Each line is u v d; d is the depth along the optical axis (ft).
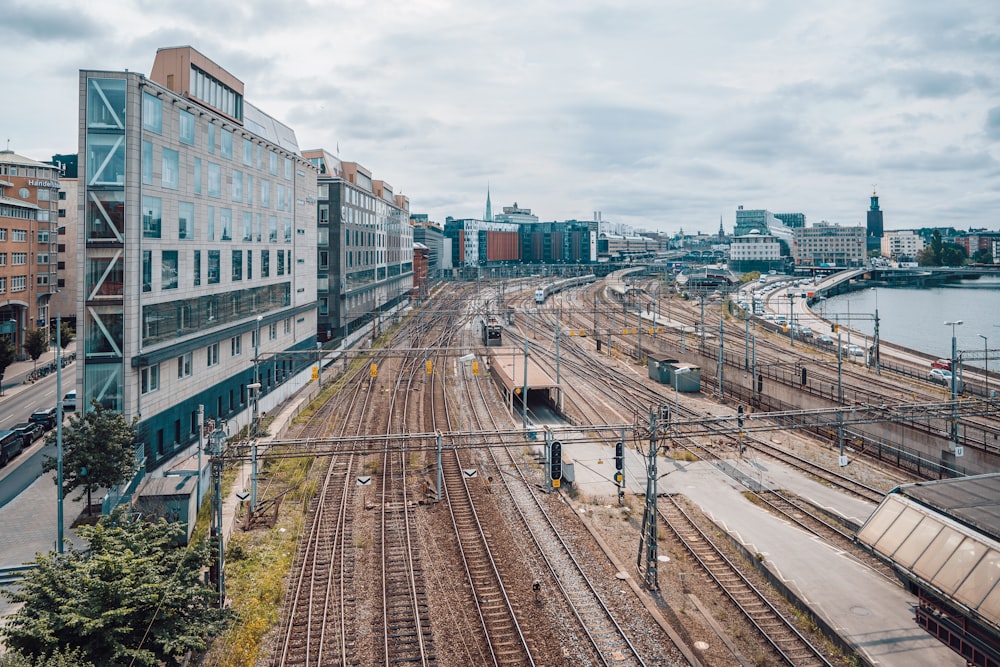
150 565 66.59
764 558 94.43
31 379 211.20
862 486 124.47
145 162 123.54
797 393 175.83
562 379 230.27
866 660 71.31
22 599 62.03
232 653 72.90
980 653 63.82
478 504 116.06
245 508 113.91
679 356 262.88
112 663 58.70
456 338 322.55
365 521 109.40
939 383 211.82
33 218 245.45
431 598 84.79
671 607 83.30
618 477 114.93
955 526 71.05
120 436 101.91
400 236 436.35
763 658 72.95
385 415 180.75
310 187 233.55
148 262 124.77
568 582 88.58
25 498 115.96
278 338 201.67
